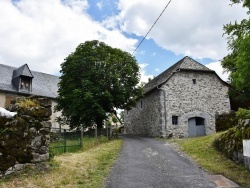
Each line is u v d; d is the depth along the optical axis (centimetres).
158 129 2039
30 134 675
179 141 1514
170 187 613
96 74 1905
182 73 2103
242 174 714
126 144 1503
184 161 938
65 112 2047
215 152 1006
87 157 954
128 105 2175
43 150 700
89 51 2012
